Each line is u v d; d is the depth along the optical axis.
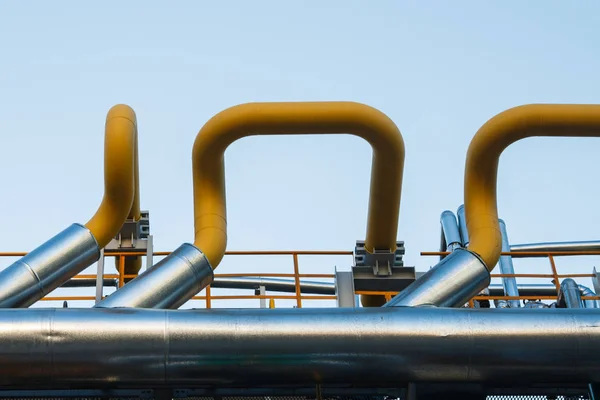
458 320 11.45
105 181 14.00
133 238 17.77
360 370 11.40
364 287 16.50
